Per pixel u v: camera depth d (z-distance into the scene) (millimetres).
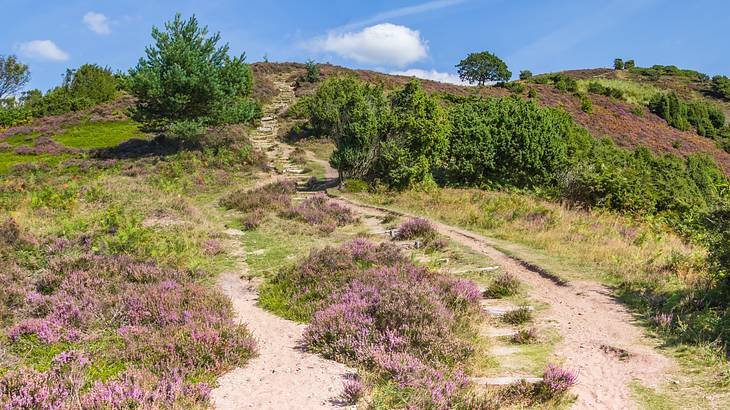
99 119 50469
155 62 35438
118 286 10141
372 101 26438
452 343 6941
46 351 7090
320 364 6809
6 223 14031
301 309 9570
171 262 13055
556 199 22703
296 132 43469
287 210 20281
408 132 25219
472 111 27578
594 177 22250
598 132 56250
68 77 66562
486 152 25500
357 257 12438
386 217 19141
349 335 7254
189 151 34125
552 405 5539
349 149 25531
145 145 38375
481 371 6527
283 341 8039
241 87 39062
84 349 7098
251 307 10195
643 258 12180
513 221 17531
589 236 14961
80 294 9578
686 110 76625
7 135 44906
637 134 59688
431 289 8906
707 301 8484
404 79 72375
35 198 19844
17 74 66500
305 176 31484
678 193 23141
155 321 8297
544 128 26188
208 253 14484
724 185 18453
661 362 6578
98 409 4984
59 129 46844
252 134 44219
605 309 8961
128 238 14305
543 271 11609
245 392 5867
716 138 73312
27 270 11609
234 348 6969
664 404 5492
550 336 7836
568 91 78625
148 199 21500
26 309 8867
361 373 6242
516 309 9211
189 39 36812
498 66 93125
